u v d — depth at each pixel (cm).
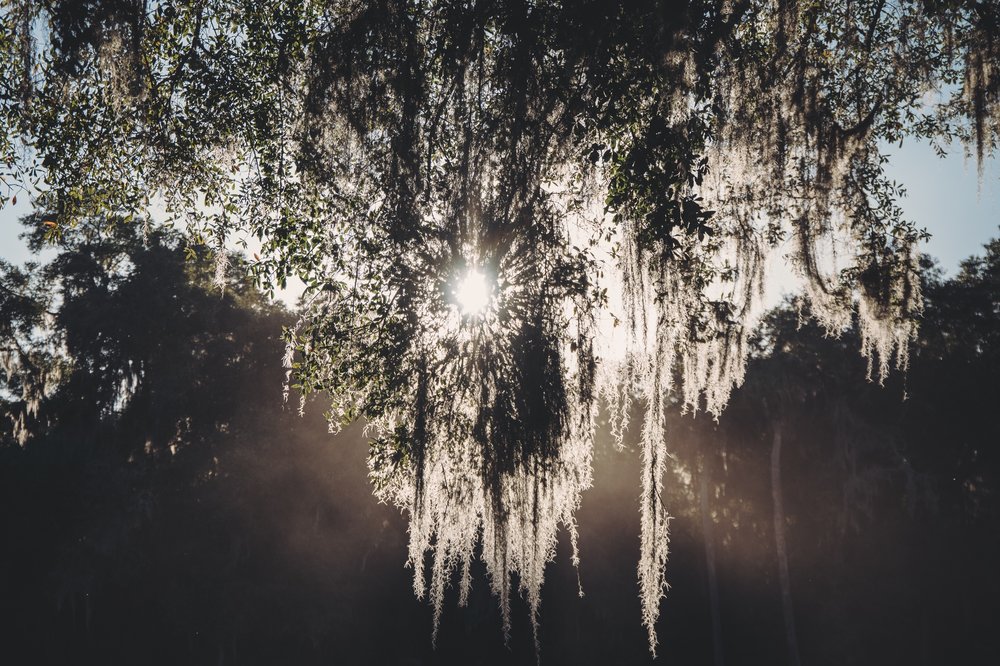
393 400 910
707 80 781
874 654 3384
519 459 798
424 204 821
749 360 3238
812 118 905
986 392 3194
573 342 813
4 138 881
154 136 881
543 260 793
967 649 3322
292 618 3069
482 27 789
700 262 899
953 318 3269
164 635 3183
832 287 962
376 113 845
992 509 3328
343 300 911
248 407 3275
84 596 2959
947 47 906
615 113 761
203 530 3075
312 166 870
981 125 896
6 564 2714
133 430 2994
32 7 816
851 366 3306
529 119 782
